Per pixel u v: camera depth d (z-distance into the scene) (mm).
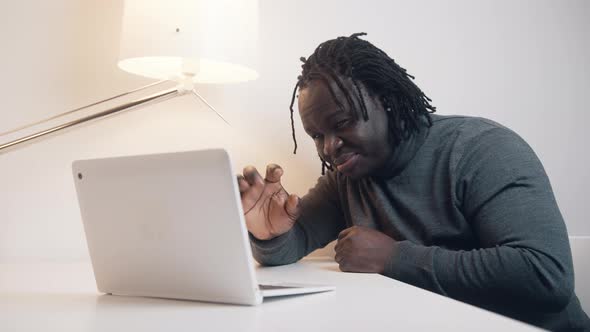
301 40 1481
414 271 950
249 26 1201
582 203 1568
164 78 1306
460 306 629
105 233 725
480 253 923
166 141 1419
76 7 1389
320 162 1488
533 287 885
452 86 1538
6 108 1353
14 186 1353
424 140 1148
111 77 1396
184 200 645
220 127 1441
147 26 1139
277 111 1468
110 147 1396
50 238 1364
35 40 1369
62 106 1375
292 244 1215
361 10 1512
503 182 995
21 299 714
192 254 655
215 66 1324
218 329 517
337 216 1351
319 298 696
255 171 1138
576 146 1578
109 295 754
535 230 923
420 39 1532
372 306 633
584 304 1173
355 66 1089
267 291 664
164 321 561
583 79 1593
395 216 1161
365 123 1079
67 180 1377
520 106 1562
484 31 1560
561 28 1593
